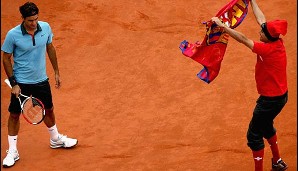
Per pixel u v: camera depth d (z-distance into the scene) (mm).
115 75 32250
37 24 24109
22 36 23906
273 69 21922
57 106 29891
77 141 27109
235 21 23688
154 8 38062
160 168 25234
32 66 24641
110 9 38156
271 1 37906
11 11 38781
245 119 28047
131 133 27703
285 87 22453
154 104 29719
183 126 27891
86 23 37000
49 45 25312
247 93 29953
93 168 25500
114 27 36469
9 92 31562
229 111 28719
